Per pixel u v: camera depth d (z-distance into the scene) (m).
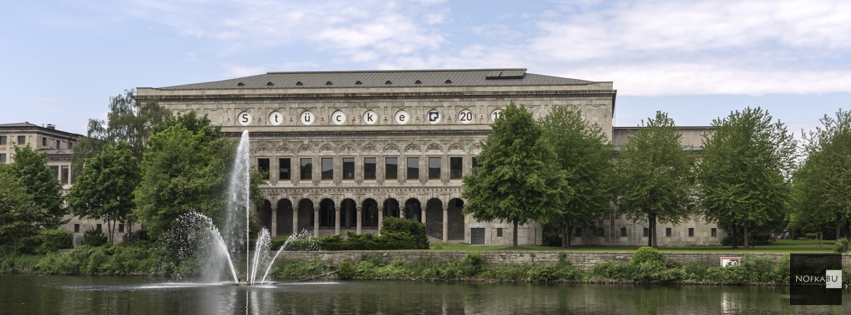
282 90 102.94
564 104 99.81
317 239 70.31
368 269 63.38
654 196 73.38
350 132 100.38
